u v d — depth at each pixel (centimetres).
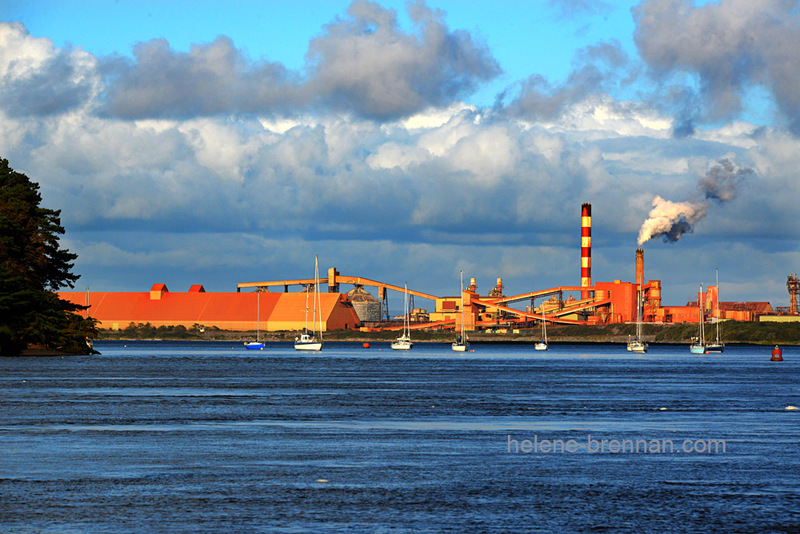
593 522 7188
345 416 15212
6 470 9275
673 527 7056
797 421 14712
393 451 10838
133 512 7388
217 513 7381
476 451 10881
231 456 10325
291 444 11412
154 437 11975
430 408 16925
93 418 14388
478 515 7394
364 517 7288
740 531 6956
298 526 6988
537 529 6962
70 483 8575
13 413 15100
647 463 10025
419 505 7744
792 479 9050
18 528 6844
